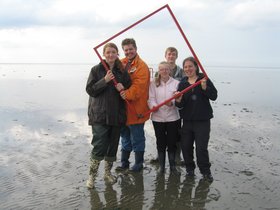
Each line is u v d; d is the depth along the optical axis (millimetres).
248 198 3197
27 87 13641
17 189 3373
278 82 19422
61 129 5914
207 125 3602
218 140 5281
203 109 3557
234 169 3977
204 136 3582
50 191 3332
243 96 11484
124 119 3467
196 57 3617
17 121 6520
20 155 4414
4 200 3133
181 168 4039
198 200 3154
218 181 3605
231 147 4898
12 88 12969
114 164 4141
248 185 3504
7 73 26594
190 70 3627
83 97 10523
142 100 3729
